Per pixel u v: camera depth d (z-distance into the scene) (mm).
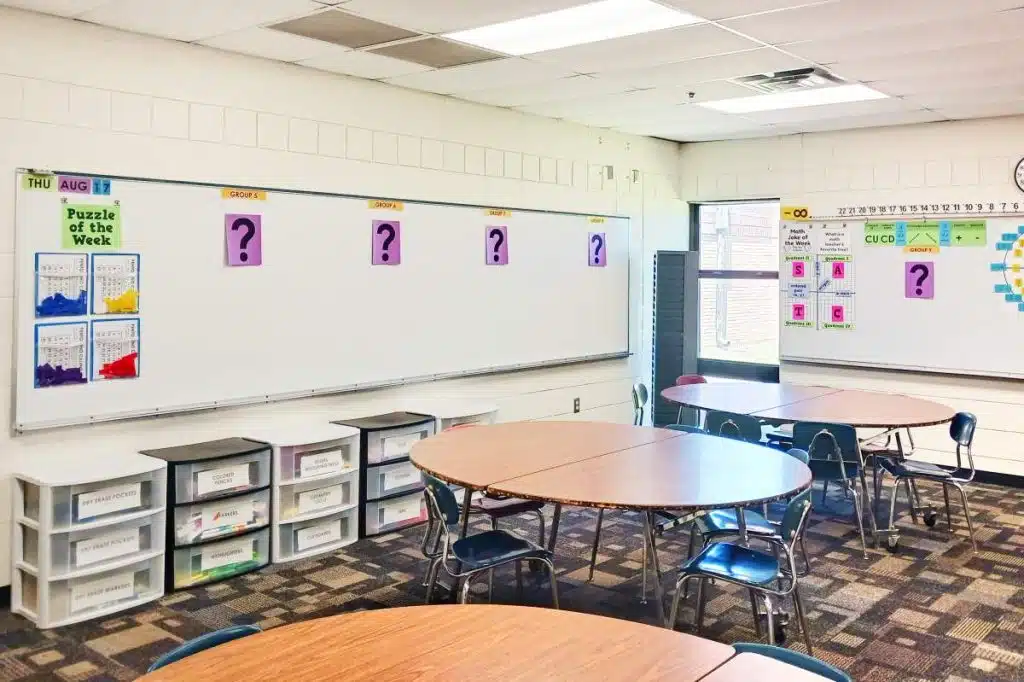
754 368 8273
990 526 5676
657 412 7906
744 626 3996
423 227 5914
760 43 4637
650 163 8070
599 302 7523
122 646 3721
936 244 7059
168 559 4320
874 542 5297
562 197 7102
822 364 7723
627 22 4277
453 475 3586
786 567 4410
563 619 2270
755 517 4211
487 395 6520
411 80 5535
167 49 4539
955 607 4246
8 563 4109
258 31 4406
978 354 6910
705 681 1896
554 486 3395
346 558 4910
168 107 4562
